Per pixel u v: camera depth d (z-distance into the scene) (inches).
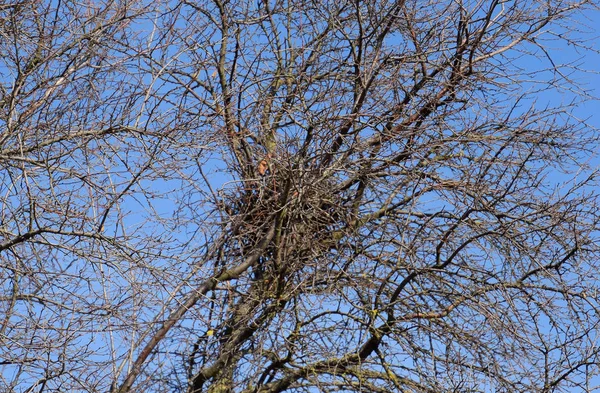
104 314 271.9
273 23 401.4
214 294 327.0
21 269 276.4
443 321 316.2
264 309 327.0
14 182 269.1
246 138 353.4
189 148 297.0
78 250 271.6
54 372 265.4
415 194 345.4
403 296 325.7
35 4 288.7
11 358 262.1
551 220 330.3
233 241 341.4
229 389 320.2
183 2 330.0
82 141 281.6
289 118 354.6
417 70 375.9
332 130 318.7
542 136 350.3
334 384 324.8
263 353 323.6
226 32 383.6
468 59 371.6
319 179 318.0
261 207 341.1
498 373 303.4
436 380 306.3
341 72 361.7
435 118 345.4
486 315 305.6
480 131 354.9
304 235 333.1
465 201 332.8
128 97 293.6
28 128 270.4
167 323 291.3
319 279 330.3
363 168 338.3
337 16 386.3
